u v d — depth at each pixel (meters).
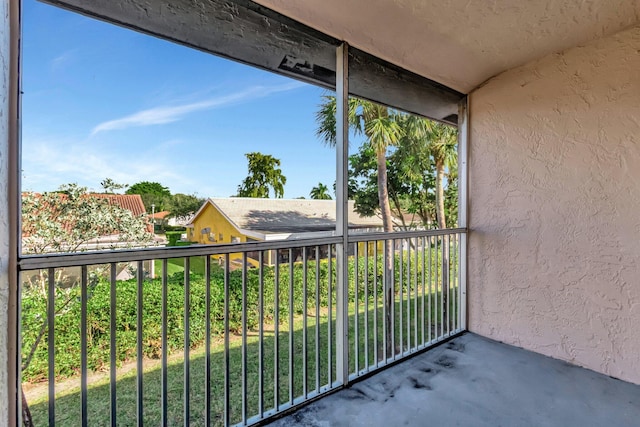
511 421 1.89
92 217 2.53
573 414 1.95
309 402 2.06
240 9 1.90
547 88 2.69
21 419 1.17
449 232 3.09
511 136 2.91
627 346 2.33
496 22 2.23
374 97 3.27
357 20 2.10
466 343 2.98
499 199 3.00
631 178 2.31
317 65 2.57
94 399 2.71
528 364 2.58
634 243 2.30
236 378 3.20
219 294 4.43
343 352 2.24
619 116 2.36
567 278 2.61
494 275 3.05
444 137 6.76
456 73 2.88
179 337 3.86
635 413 1.96
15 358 1.16
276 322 1.96
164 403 1.52
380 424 1.86
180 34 2.10
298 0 1.89
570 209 2.59
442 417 1.92
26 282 2.56
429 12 2.09
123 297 3.38
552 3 2.06
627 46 2.32
